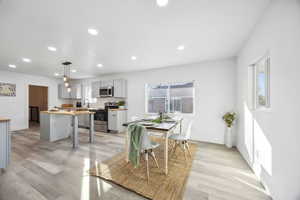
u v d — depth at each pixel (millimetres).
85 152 2877
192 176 1985
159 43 2492
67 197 1534
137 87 4746
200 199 1521
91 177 1943
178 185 1762
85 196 1555
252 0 1439
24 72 4895
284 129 1300
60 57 3234
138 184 1772
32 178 1887
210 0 1417
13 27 1883
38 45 2518
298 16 1117
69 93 6164
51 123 3604
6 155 2053
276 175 1436
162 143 3520
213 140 3561
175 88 4293
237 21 1812
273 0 1433
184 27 1947
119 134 4492
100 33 2100
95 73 5152
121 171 2098
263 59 1919
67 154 2754
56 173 2027
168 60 3539
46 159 2500
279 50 1366
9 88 4703
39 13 1582
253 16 1709
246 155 2451
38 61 3543
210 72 3592
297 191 1138
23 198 1505
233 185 1775
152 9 1548
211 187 1732
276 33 1408
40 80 5594
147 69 4504
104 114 4906
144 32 2084
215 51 2912
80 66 4105
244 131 2559
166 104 4391
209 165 2326
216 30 2037
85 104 6090
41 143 3449
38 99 6543
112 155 2727
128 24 1860
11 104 4750
